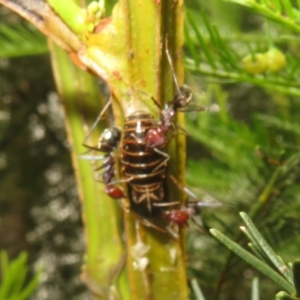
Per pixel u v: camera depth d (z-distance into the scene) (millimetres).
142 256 95
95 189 105
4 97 291
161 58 89
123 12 90
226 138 138
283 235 115
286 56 111
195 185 139
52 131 302
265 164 126
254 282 95
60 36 91
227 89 233
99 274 104
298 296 68
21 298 109
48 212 315
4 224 313
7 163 295
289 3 91
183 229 95
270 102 235
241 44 144
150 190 95
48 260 317
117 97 92
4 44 125
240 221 122
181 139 96
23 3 91
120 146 98
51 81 292
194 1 152
